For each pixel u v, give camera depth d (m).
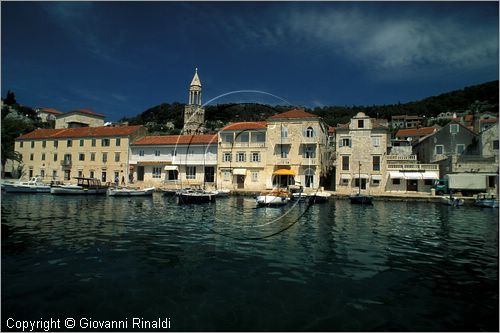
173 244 14.55
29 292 8.84
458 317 7.73
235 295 8.85
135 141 59.59
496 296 8.96
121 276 10.20
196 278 10.13
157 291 9.06
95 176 60.16
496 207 31.61
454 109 145.38
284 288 9.38
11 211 24.92
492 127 45.44
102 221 20.67
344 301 8.55
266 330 7.07
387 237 16.59
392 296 8.90
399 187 45.09
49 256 12.18
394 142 60.81
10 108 104.81
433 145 51.38
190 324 7.30
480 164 41.62
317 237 16.36
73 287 9.23
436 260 12.38
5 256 12.06
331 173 54.25
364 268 11.29
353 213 26.78
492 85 144.75
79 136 61.66
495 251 13.82
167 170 56.03
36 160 65.38
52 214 23.52
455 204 33.56
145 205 31.52
